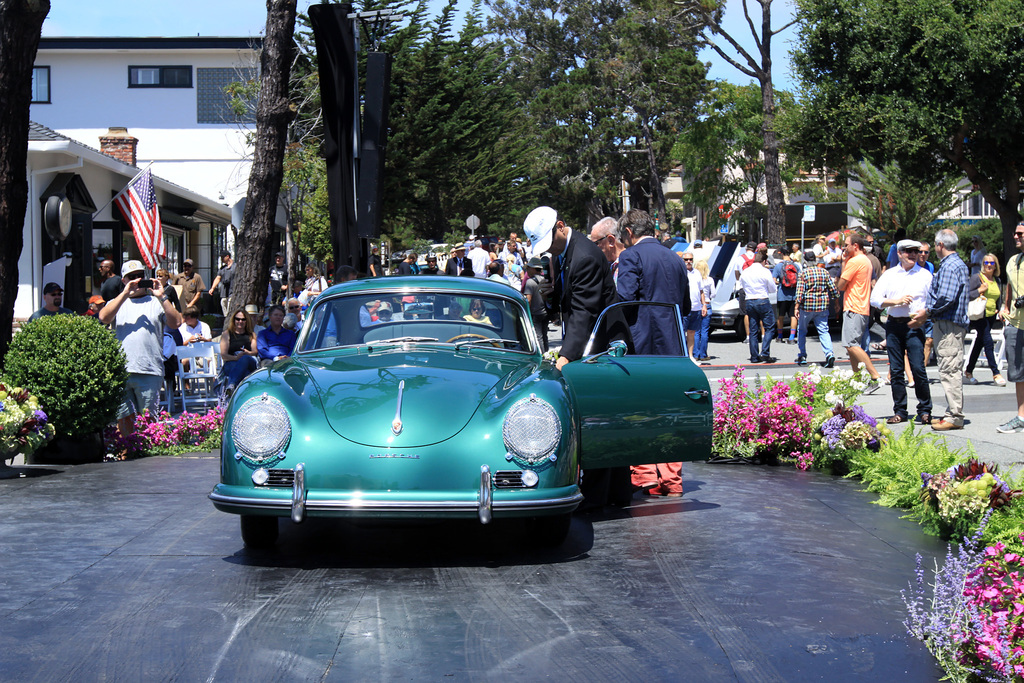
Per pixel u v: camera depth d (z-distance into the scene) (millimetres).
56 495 6793
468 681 3482
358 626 4051
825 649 3818
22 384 8234
